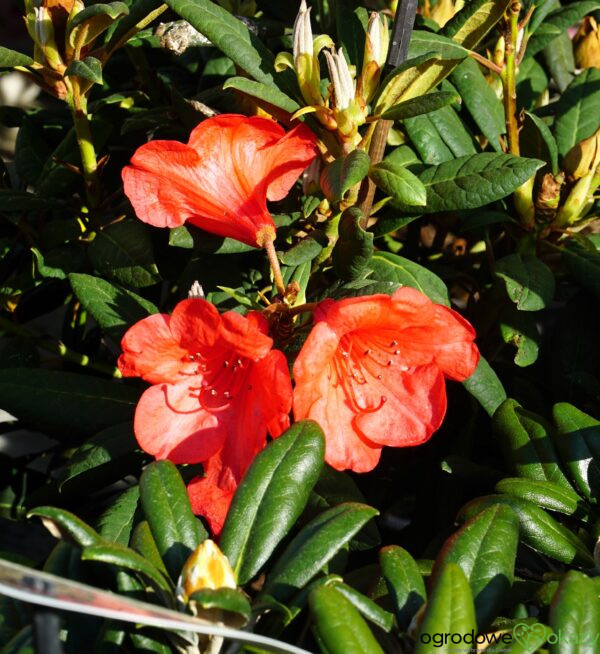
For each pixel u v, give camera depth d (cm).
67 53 36
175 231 35
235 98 43
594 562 31
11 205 40
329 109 33
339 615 24
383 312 29
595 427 33
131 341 30
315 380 29
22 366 43
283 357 28
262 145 33
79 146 41
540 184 40
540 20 43
